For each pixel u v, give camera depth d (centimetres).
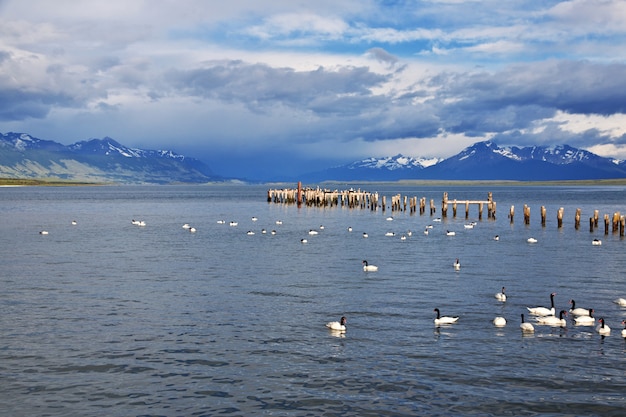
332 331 3644
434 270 5850
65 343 3369
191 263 6300
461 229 10169
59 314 3994
